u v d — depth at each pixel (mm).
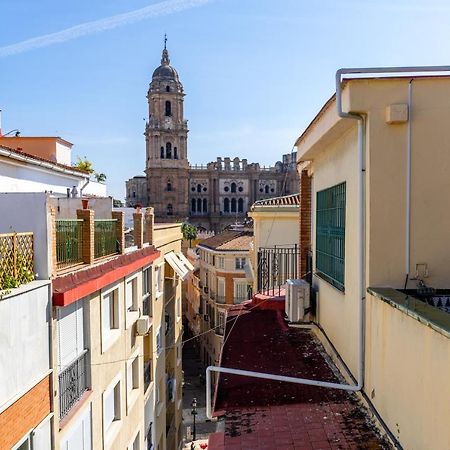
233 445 5637
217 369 6957
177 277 24484
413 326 4797
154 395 17297
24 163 15125
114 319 12516
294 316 10297
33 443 7492
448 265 6188
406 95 6172
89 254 10625
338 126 7035
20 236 7543
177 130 102875
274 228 19594
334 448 5457
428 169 6184
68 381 9180
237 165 109750
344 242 7762
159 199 102125
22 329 7172
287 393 7152
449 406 3973
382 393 5770
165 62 105312
